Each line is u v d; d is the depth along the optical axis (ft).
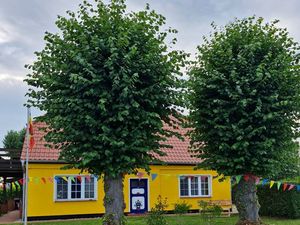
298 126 45.68
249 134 42.91
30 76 39.19
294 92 44.70
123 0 39.93
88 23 39.22
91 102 37.50
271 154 44.39
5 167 69.92
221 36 48.29
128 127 37.93
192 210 73.05
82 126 37.47
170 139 77.25
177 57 39.58
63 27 39.09
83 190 66.69
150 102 38.06
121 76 36.94
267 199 65.77
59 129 38.81
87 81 35.78
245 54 44.68
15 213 83.82
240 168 44.68
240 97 43.57
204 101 46.42
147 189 70.79
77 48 37.88
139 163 39.47
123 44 36.73
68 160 40.37
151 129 40.14
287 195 62.28
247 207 45.93
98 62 37.81
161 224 45.34
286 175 79.05
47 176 64.54
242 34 46.93
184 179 74.08
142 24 39.14
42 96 39.29
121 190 40.27
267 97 43.42
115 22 39.17
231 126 43.96
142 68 38.19
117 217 39.37
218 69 45.65
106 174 39.14
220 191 76.13
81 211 66.03
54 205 64.44
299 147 49.39
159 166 72.13
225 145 43.42
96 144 37.11
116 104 37.11
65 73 37.91
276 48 45.85
